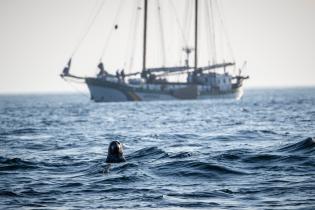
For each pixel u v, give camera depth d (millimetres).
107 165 119125
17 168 120125
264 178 102500
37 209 84062
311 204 83312
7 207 85500
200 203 86062
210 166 112500
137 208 84062
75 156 137125
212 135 185250
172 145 156875
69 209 84062
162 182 102062
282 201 85625
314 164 112938
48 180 106062
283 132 190875
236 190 93875
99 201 88750
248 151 132500
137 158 128125
